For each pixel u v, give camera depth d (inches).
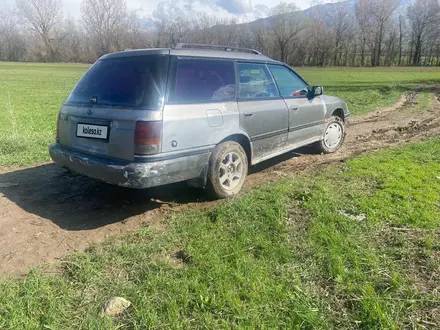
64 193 188.4
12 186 197.8
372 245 126.9
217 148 166.1
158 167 141.3
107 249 130.6
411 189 175.0
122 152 142.6
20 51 3496.6
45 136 321.4
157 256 125.3
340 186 183.6
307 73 1939.0
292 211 155.8
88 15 3309.5
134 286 107.6
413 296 100.0
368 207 155.1
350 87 935.0
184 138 149.0
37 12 3307.1
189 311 97.0
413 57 3002.0
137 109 141.4
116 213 164.1
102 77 162.2
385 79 1307.8
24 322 93.0
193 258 120.4
